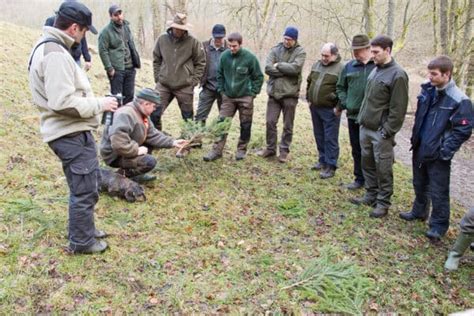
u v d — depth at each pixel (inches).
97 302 117.0
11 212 150.7
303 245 158.7
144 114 179.0
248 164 234.4
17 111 253.1
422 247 166.1
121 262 133.9
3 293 115.0
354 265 142.3
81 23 114.2
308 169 239.9
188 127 219.3
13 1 786.8
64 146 120.9
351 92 202.5
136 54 275.4
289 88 229.0
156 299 120.7
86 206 130.1
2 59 342.0
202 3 693.3
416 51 679.1
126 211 166.2
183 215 169.2
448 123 159.6
